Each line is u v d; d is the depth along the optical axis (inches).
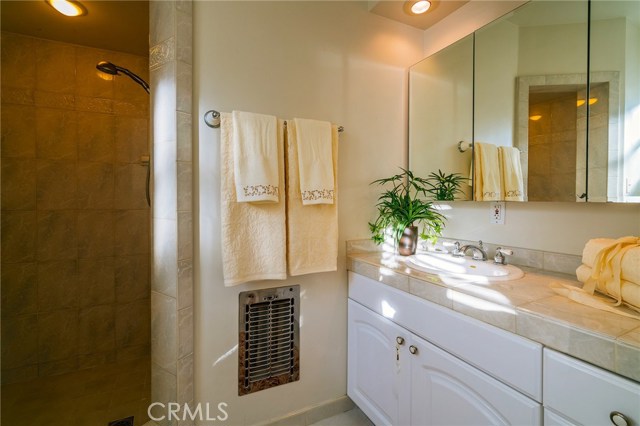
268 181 53.1
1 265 76.8
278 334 61.8
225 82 55.7
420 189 73.2
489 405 38.6
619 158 42.9
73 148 83.7
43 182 80.6
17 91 77.9
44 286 81.1
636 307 33.3
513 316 35.9
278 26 60.4
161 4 54.2
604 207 46.2
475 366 40.5
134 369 85.7
